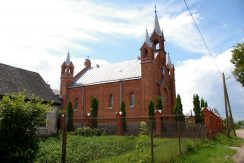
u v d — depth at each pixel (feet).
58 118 72.95
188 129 63.00
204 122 85.35
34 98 22.62
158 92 130.52
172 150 39.78
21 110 20.68
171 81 145.89
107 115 134.41
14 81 83.25
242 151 60.23
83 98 146.61
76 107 148.97
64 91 154.20
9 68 88.12
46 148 42.60
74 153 40.75
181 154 42.88
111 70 149.28
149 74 124.16
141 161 28.17
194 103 122.31
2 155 19.76
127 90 130.82
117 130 82.79
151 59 125.59
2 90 74.43
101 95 139.74
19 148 19.89
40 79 96.73
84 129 78.38
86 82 150.71
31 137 21.11
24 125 20.77
